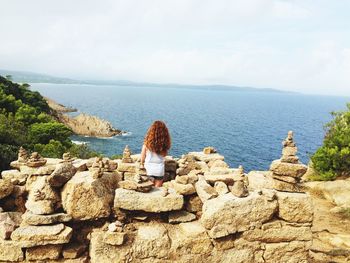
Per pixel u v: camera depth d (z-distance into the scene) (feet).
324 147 66.03
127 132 368.68
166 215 22.29
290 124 527.81
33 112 245.45
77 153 155.22
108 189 22.54
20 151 29.50
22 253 19.42
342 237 31.76
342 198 46.60
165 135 26.14
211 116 630.33
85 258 20.29
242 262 21.40
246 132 408.67
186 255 20.71
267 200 21.84
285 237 21.90
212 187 23.29
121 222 21.50
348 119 69.36
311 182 54.95
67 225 20.99
